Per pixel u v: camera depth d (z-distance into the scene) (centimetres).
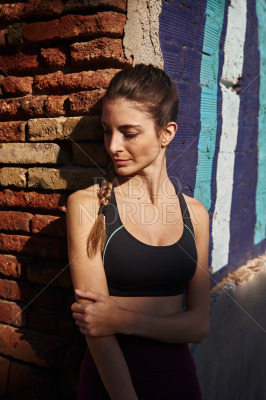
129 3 144
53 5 149
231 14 229
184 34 183
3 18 161
